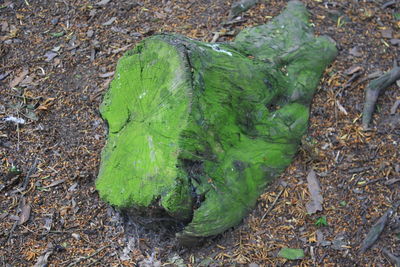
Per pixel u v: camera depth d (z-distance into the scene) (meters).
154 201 1.25
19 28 1.83
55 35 1.81
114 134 1.39
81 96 1.66
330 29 1.73
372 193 1.42
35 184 1.48
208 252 1.34
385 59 1.67
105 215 1.42
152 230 1.36
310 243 1.35
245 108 1.40
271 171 1.43
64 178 1.49
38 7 1.89
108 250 1.36
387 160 1.47
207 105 1.29
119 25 1.83
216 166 1.31
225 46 1.48
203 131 1.27
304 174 1.45
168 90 1.27
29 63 1.73
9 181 1.47
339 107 1.57
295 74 1.56
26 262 1.34
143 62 1.34
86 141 1.56
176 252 1.34
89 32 1.81
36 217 1.42
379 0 1.84
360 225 1.37
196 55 1.30
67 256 1.35
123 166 1.33
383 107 1.58
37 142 1.56
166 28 1.79
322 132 1.52
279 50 1.59
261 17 1.78
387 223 1.37
